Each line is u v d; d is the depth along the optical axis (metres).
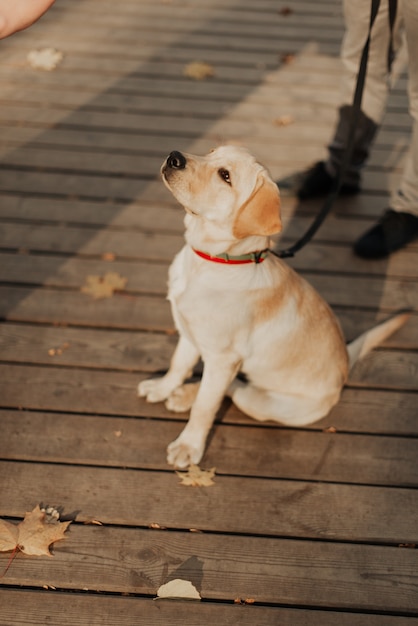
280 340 2.27
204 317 2.16
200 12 5.48
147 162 3.90
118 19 5.28
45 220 3.46
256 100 4.50
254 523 2.25
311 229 2.65
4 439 2.43
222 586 2.08
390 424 2.64
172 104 4.39
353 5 2.97
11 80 4.47
